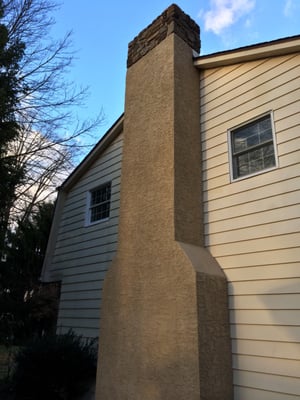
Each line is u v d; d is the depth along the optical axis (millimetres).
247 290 4305
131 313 4922
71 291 7801
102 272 7047
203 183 5344
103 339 5258
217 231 4898
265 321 4020
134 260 5188
